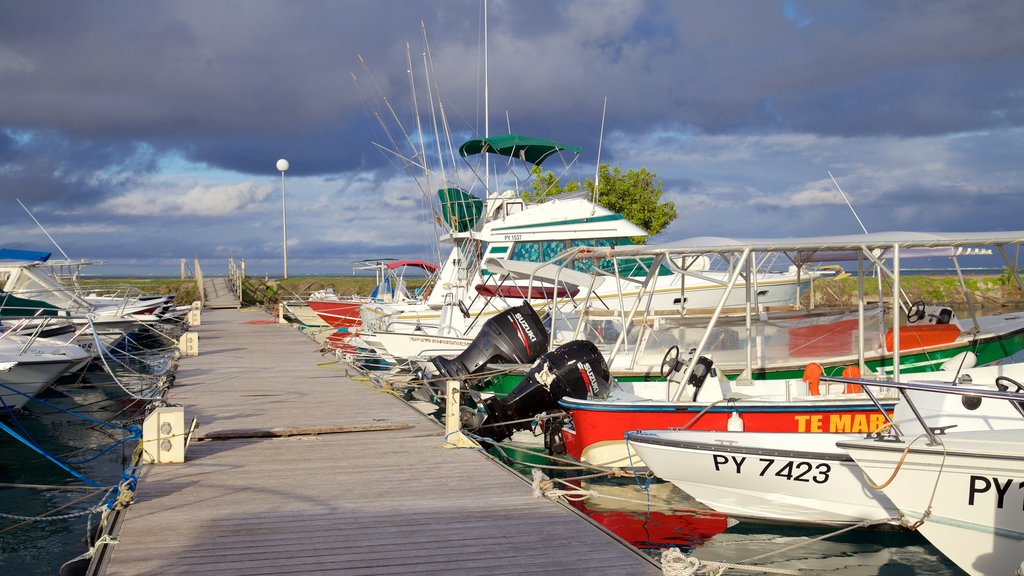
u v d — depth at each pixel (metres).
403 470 8.27
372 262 27.39
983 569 6.51
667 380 10.37
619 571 5.34
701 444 7.62
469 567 5.40
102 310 22.05
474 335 17.08
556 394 10.61
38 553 7.94
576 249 11.42
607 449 9.45
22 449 12.26
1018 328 11.85
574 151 19.31
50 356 13.98
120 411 14.41
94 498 9.79
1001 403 7.22
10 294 16.64
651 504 8.49
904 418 7.38
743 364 11.30
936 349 11.28
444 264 20.12
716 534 8.19
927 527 6.69
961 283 11.77
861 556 7.58
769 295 18.34
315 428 10.30
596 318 12.77
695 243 9.83
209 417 11.29
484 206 19.62
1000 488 6.32
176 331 26.00
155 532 6.14
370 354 17.73
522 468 10.94
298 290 43.78
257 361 18.27
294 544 5.87
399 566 5.41
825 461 7.38
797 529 7.95
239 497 7.18
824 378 7.04
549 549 5.77
